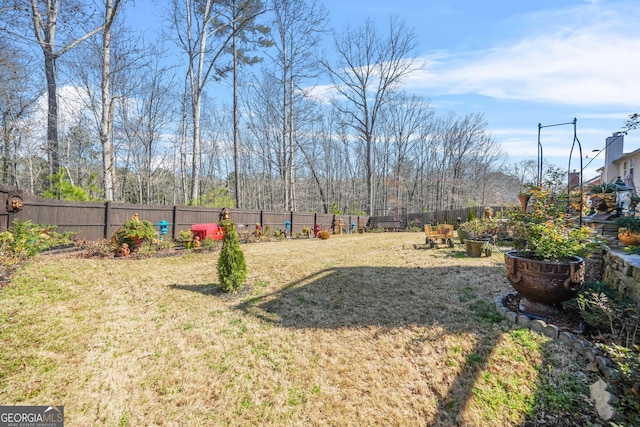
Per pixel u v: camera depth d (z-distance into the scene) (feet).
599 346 8.29
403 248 27.81
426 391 8.33
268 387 8.45
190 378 8.63
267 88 73.05
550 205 14.55
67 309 11.57
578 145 18.12
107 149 32.68
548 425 7.18
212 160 92.79
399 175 99.91
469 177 104.22
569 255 11.48
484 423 7.34
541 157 21.16
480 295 13.84
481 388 8.30
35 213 20.66
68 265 16.72
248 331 11.27
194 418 7.34
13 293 11.91
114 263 18.85
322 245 31.12
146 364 9.07
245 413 7.57
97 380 8.14
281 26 62.80
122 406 7.48
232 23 48.26
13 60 32.30
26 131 39.09
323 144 105.29
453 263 19.84
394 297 14.24
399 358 9.63
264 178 94.94
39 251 19.35
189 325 11.52
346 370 9.16
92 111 47.65
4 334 9.12
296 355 9.86
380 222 69.21
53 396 7.38
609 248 13.93
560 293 10.66
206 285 16.05
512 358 9.22
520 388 8.21
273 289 15.76
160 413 7.41
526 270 11.09
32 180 51.67
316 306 13.57
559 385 8.16
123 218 27.09
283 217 47.26
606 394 7.19
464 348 9.84
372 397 8.16
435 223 62.69
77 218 23.94
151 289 14.87
